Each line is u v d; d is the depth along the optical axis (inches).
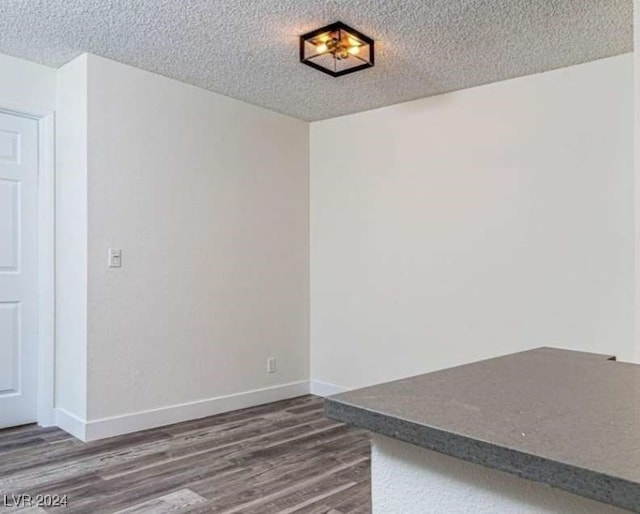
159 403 136.6
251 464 111.0
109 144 127.6
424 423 27.3
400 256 155.6
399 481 30.1
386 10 99.0
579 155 123.6
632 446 23.9
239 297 156.6
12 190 131.5
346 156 169.5
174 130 140.5
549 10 98.3
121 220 129.6
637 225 86.7
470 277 141.1
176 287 140.8
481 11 99.0
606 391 34.6
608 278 119.2
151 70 133.2
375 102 155.9
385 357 158.6
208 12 101.0
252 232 160.7
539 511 24.7
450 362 144.3
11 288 131.3
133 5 98.5
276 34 110.7
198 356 145.6
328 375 173.2
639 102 86.5
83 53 123.4
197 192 146.0
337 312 171.0
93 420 123.8
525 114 132.2
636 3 86.7
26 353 133.6
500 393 34.0
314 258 177.9
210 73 134.6
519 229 132.7
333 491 97.7
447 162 145.9
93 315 124.3
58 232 133.6
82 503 90.8
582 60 122.0
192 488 98.0
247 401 157.9
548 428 26.5
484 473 26.6
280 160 169.3
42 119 134.0
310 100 155.1
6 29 109.9
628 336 116.3
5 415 130.3
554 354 51.4
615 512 22.4
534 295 130.0
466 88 142.0
